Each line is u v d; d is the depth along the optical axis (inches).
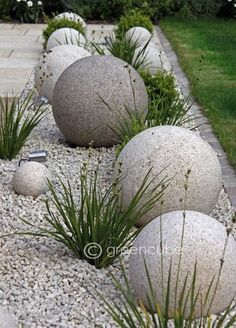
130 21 339.3
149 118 186.5
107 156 181.3
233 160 184.2
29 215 149.6
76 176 168.2
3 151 178.4
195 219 116.2
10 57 304.5
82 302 119.8
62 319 115.3
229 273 113.8
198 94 248.5
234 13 425.7
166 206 139.2
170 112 193.2
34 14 407.5
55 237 132.7
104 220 127.9
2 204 154.7
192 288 106.2
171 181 138.3
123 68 183.5
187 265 112.1
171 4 421.1
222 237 115.0
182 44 342.3
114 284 124.6
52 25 320.2
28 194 157.8
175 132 142.6
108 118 180.7
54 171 171.2
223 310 116.0
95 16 420.5
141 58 254.8
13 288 123.4
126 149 143.3
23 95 239.8
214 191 142.4
